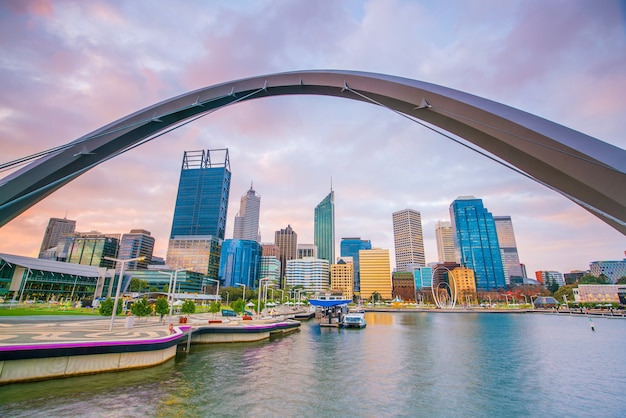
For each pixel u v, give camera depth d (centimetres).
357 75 1892
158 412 1850
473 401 2344
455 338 6041
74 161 1784
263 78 2316
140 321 4991
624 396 2533
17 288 11319
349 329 7638
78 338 2645
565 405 2320
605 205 927
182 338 3384
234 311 7362
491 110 1171
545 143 1009
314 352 4150
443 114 1375
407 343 5250
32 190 1605
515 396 2491
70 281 13238
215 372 2802
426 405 2223
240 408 1997
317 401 2197
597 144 909
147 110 2105
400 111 1642
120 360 2542
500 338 6125
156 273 17800
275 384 2550
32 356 2145
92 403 1895
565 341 5788
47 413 1723
